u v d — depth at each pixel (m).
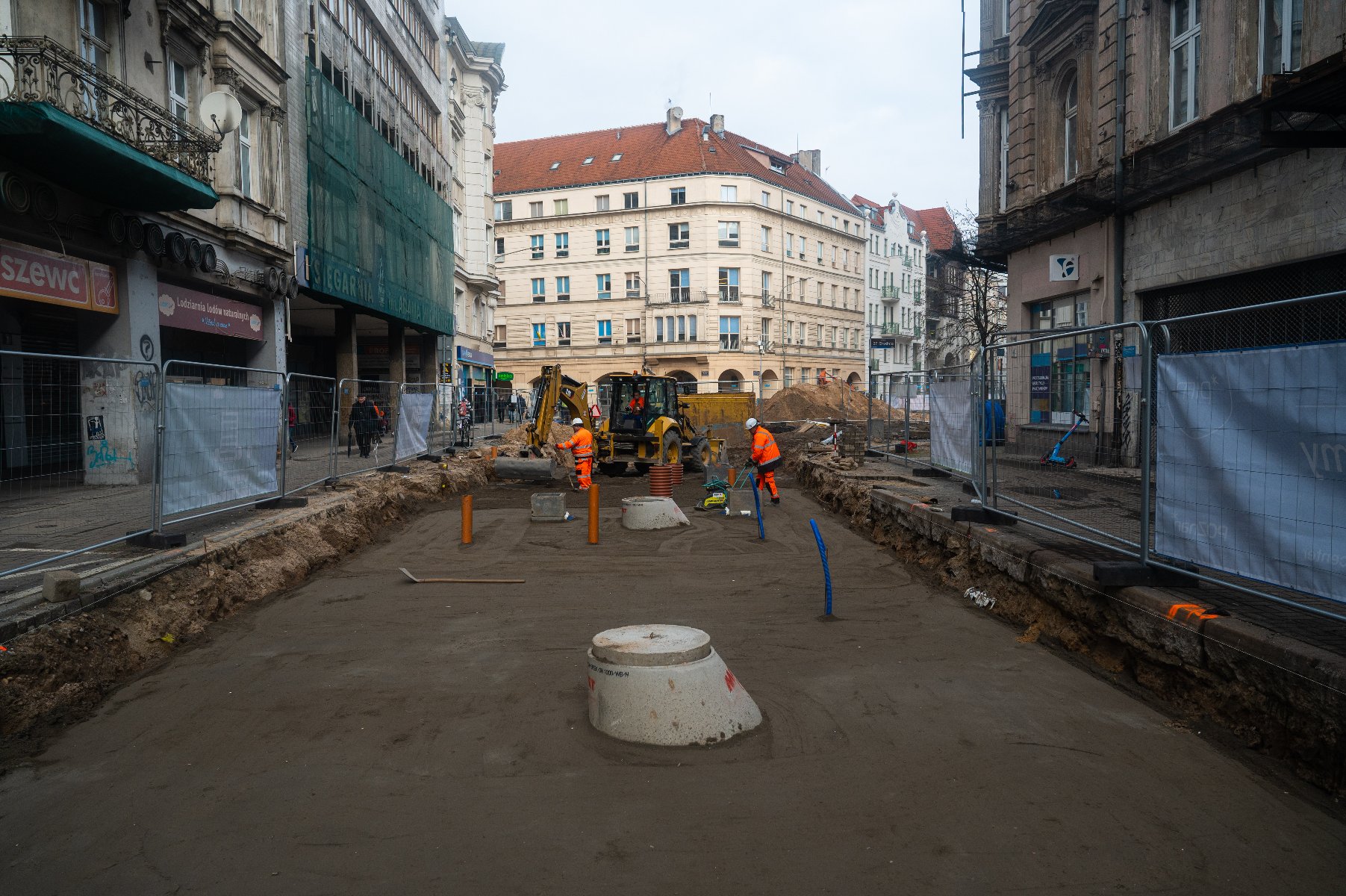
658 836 3.64
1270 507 4.78
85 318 13.80
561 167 65.50
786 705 5.26
